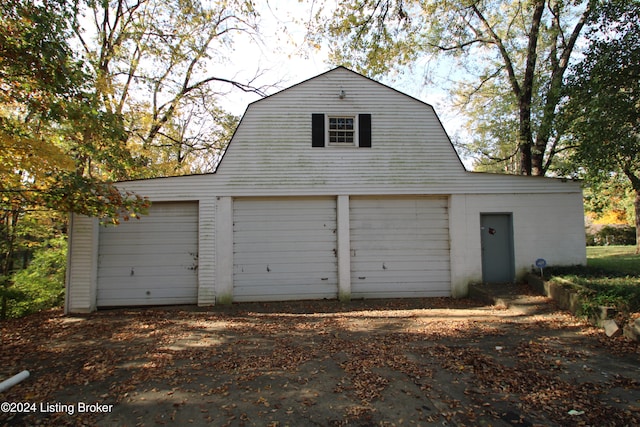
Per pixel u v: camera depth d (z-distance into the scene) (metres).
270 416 4.30
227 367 5.78
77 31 8.61
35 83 7.77
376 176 11.62
